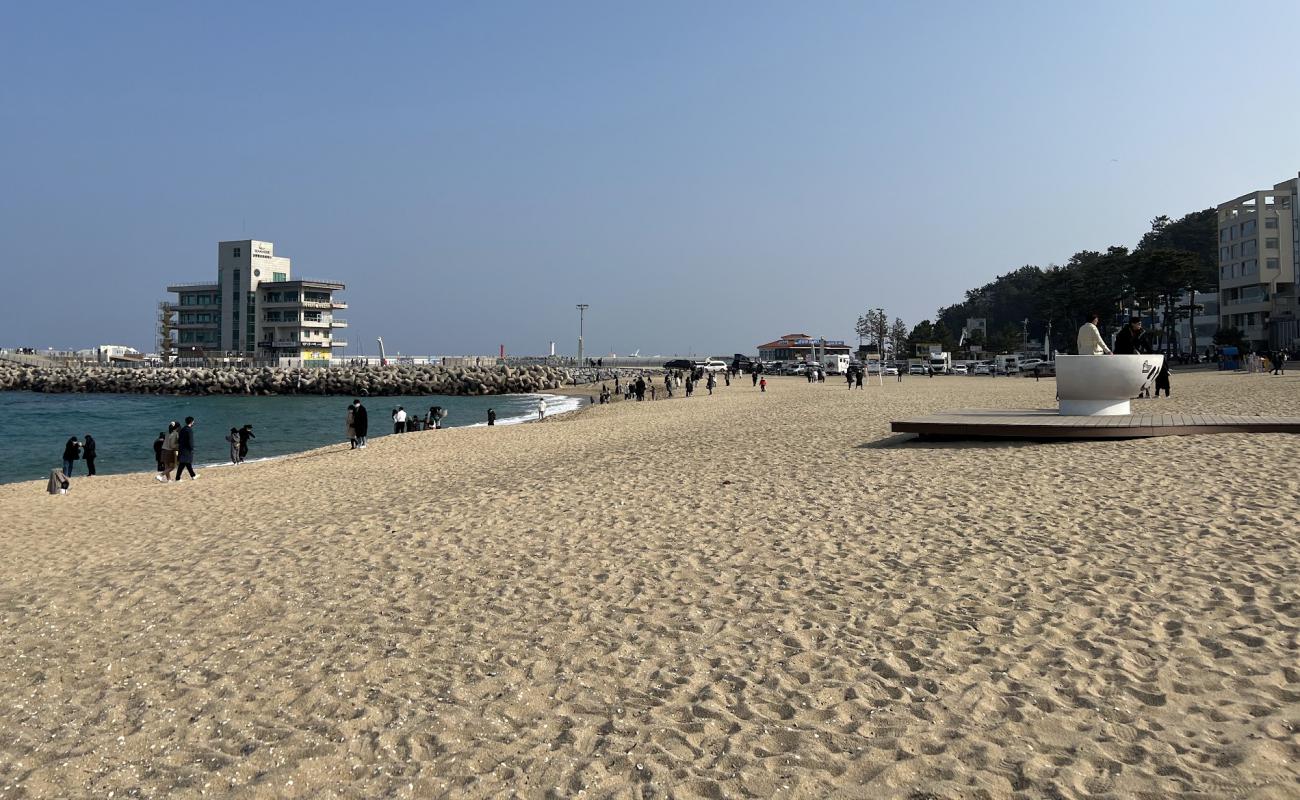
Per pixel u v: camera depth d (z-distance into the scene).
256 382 91.94
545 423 38.56
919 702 4.89
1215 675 4.90
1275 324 78.44
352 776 4.47
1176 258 78.56
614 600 7.26
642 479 13.83
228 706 5.50
